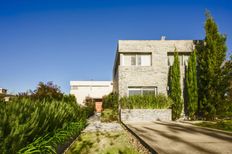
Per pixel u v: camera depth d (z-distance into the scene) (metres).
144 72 21.83
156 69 21.89
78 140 9.94
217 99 18.78
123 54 22.38
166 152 6.34
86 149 7.96
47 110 6.41
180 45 22.34
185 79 21.42
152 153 6.88
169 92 21.59
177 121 18.16
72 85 52.66
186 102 20.97
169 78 21.81
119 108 20.84
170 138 8.98
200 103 19.47
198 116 19.97
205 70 19.33
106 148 8.07
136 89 21.88
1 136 4.04
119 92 21.61
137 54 22.47
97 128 14.86
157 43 22.28
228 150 6.66
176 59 20.97
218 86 18.91
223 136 9.48
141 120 18.91
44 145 5.45
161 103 19.55
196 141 8.23
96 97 51.91
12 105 5.34
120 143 9.05
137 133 10.48
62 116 7.70
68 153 7.39
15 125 4.32
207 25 19.48
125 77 21.75
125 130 13.58
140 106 19.39
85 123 15.24
